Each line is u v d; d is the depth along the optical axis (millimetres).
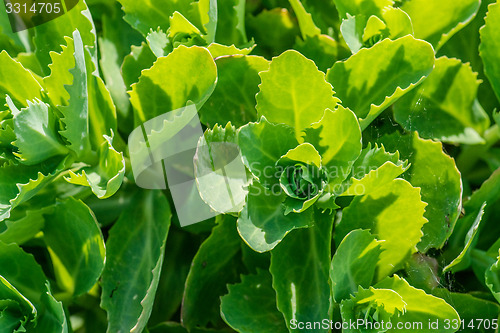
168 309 855
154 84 817
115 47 880
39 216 827
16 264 829
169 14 844
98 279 837
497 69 860
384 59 821
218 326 856
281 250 816
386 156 810
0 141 811
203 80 812
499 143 885
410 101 857
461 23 850
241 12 861
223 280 850
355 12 844
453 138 864
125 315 819
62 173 836
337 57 860
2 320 807
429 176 835
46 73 846
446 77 860
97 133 829
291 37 884
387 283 808
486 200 841
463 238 843
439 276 833
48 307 816
